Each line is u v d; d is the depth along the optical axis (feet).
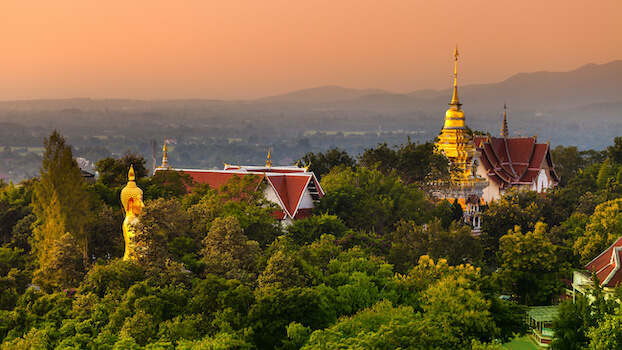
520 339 312.71
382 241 333.62
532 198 460.96
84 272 260.83
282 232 314.14
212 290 221.25
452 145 533.14
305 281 240.73
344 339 193.36
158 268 239.09
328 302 228.84
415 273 261.85
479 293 227.20
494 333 220.64
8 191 387.34
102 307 219.82
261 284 231.09
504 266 334.65
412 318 215.31
